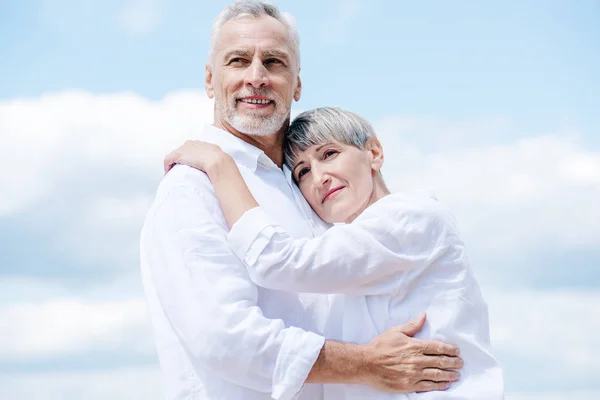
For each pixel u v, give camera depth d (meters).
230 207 2.19
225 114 2.48
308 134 2.42
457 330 2.12
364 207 2.41
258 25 2.46
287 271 2.09
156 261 2.19
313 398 2.27
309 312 2.31
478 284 2.25
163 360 2.25
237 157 2.45
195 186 2.24
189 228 2.15
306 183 2.46
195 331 2.07
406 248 2.16
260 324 2.05
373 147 2.45
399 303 2.16
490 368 2.12
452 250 2.19
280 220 2.40
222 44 2.48
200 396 2.18
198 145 2.36
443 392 2.06
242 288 2.11
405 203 2.19
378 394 2.09
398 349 2.06
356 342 2.17
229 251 2.15
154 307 2.30
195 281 2.10
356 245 2.12
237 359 2.04
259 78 2.41
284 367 2.03
